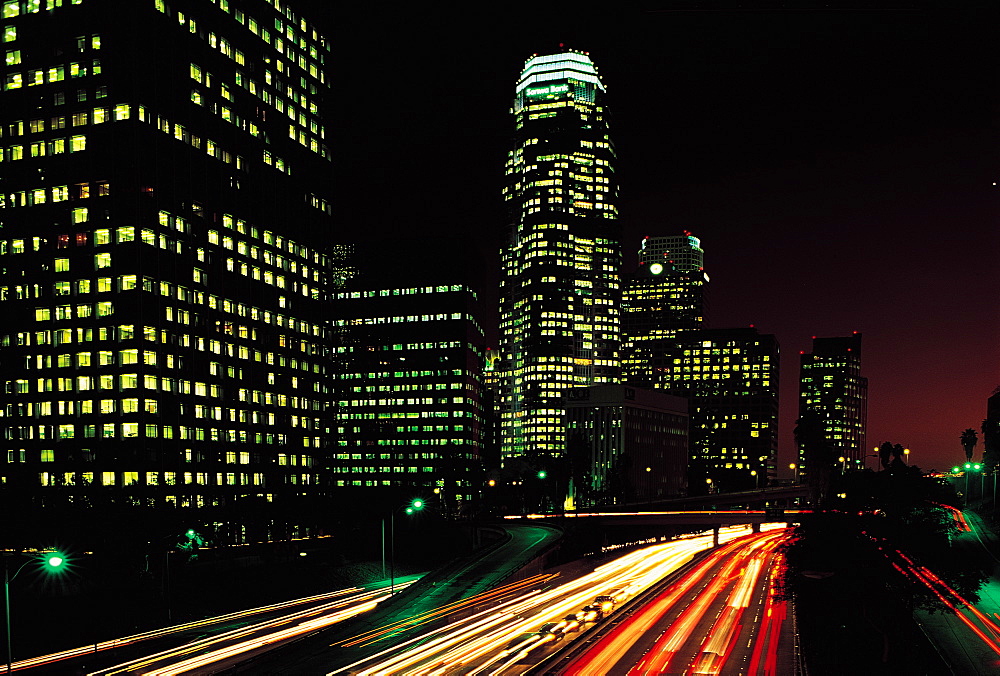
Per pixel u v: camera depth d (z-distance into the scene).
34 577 92.31
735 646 67.19
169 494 137.75
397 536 164.62
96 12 139.75
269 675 57.41
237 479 156.62
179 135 147.50
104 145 138.12
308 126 187.50
